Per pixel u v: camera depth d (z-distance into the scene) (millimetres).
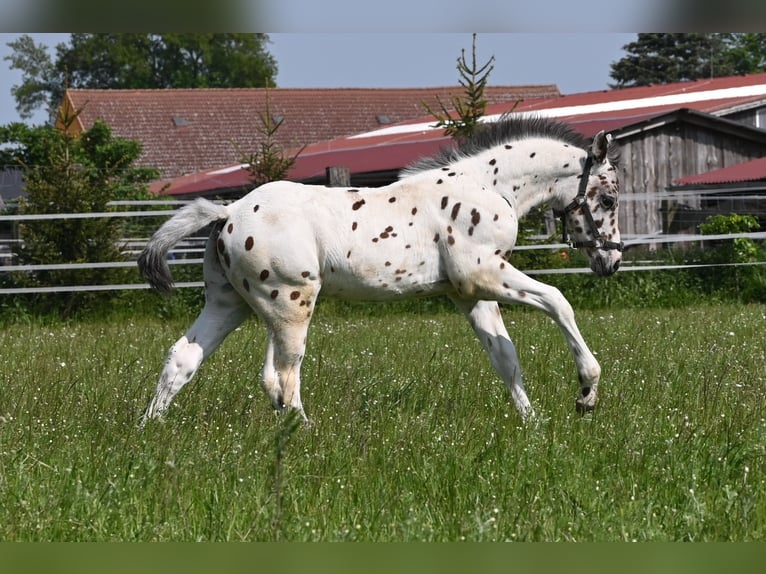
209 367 11820
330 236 9305
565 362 12266
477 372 11508
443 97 62969
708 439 8148
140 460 7355
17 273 20406
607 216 10219
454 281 9633
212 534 6238
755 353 12969
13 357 13352
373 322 17797
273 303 9242
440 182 9695
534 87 65812
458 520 6352
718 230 24719
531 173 10016
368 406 9539
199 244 26594
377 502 6684
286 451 7699
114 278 20641
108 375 11281
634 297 22109
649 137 29828
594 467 7562
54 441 8133
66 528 6316
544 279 22125
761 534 6320
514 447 7980
